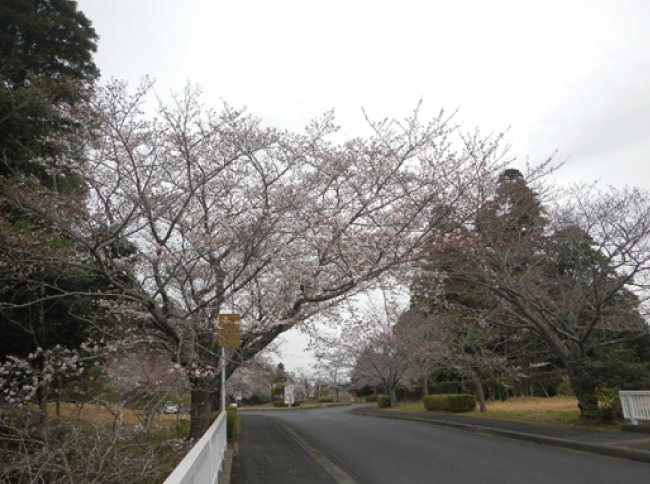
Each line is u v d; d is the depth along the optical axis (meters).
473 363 19.11
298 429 16.33
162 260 9.07
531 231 13.57
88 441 7.22
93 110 8.70
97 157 8.86
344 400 55.69
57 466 6.61
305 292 9.26
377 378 32.25
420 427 16.02
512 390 27.66
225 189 9.72
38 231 8.45
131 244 9.30
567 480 7.07
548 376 25.55
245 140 9.41
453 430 14.59
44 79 11.05
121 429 7.65
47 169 8.95
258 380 25.19
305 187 9.68
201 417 9.85
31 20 13.30
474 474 7.74
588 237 12.95
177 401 11.18
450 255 11.31
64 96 10.98
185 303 9.48
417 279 10.16
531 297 12.66
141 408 9.45
